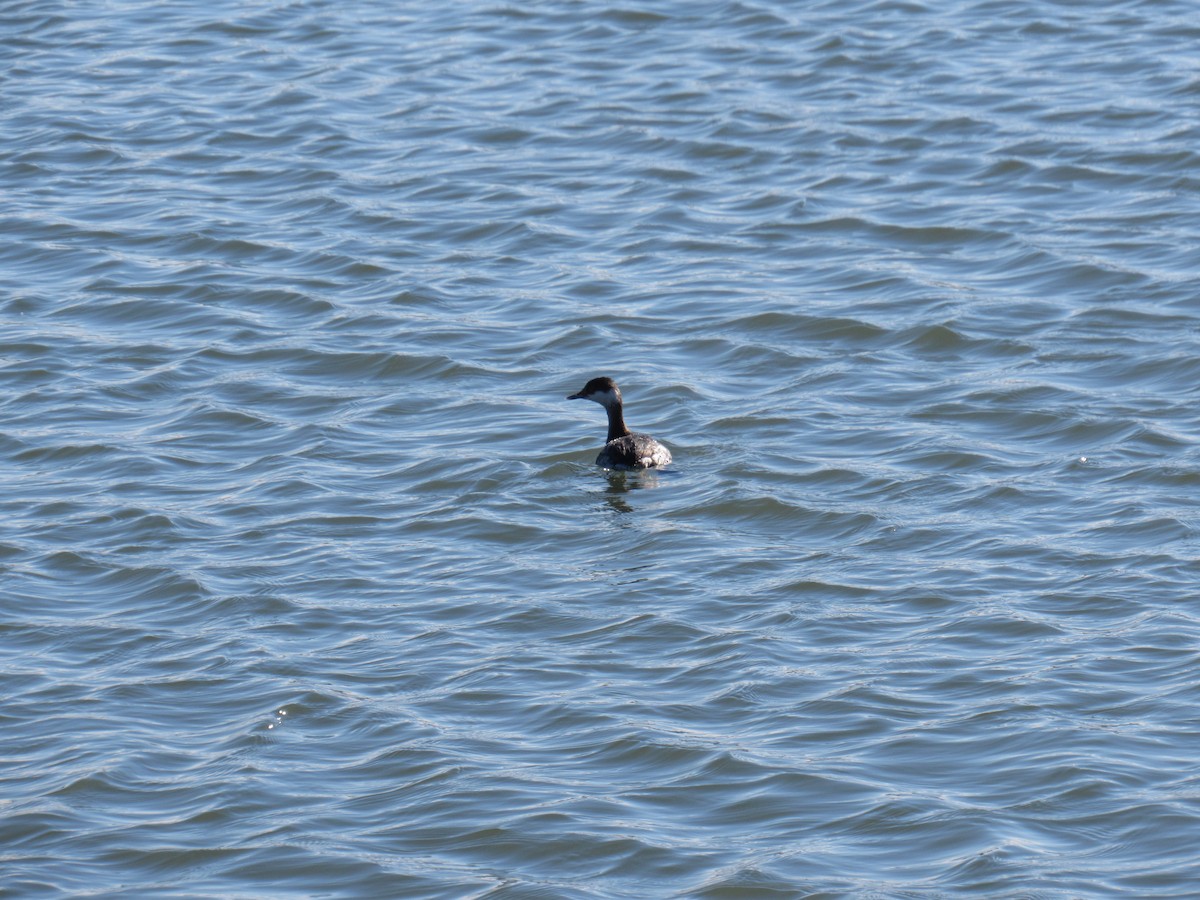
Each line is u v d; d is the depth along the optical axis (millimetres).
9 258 35750
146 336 32156
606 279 34281
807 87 43812
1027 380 29281
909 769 18828
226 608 22719
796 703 20172
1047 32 46688
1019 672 20625
